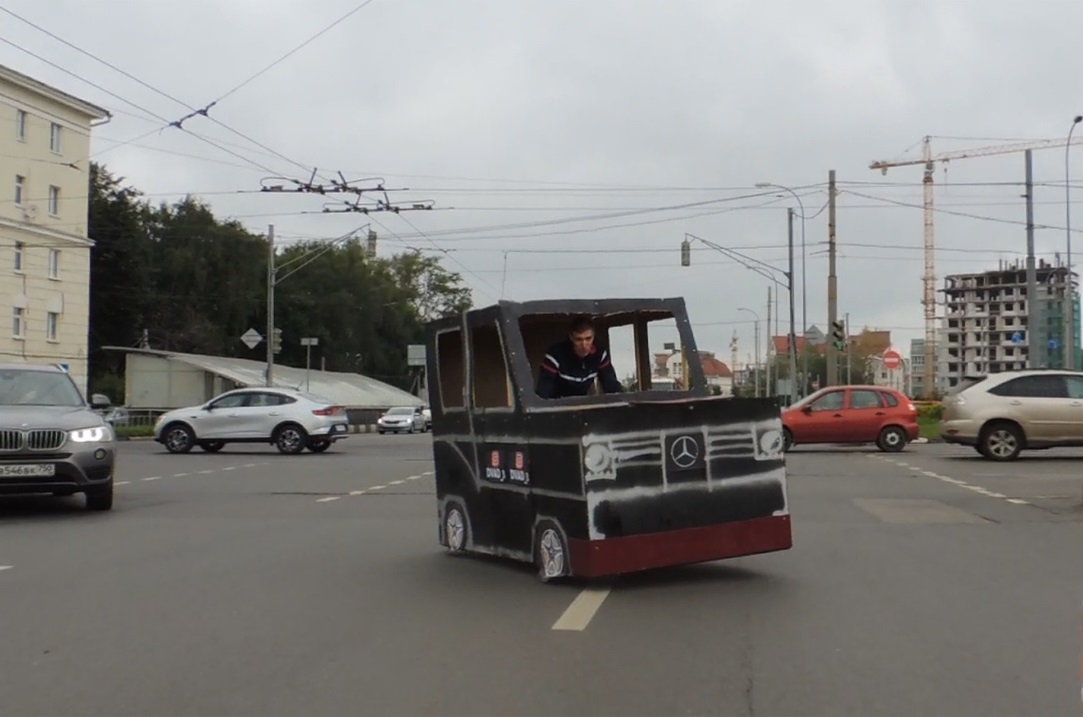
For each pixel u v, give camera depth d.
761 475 8.52
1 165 53.91
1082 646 6.57
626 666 6.16
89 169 62.31
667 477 8.20
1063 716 5.26
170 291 76.81
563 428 8.18
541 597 8.08
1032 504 14.55
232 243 78.75
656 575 8.95
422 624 7.23
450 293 105.25
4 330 54.66
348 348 91.75
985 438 23.53
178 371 58.78
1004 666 6.12
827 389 27.77
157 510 14.48
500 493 9.09
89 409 14.77
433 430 10.13
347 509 14.50
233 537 11.60
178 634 7.00
